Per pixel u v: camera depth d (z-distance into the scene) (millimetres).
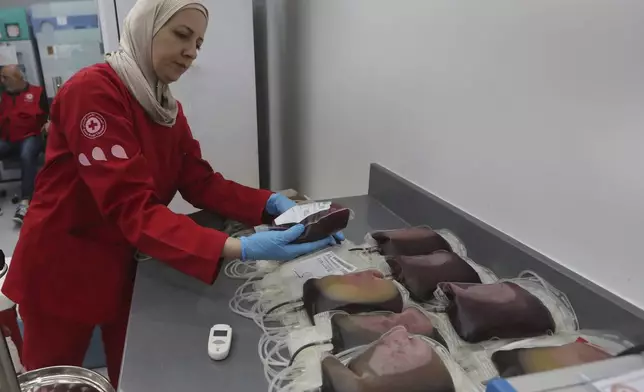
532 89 843
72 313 1099
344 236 1118
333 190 1896
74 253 1077
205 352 716
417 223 1217
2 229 2980
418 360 610
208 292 894
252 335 757
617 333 698
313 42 1941
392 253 962
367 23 1442
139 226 882
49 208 1065
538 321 721
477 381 623
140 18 978
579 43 740
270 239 895
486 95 961
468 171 1044
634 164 676
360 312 765
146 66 1017
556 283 804
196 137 2170
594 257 757
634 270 693
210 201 1229
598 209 741
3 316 1388
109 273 1104
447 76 1077
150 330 774
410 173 1280
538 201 858
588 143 745
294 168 2457
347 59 1621
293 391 618
